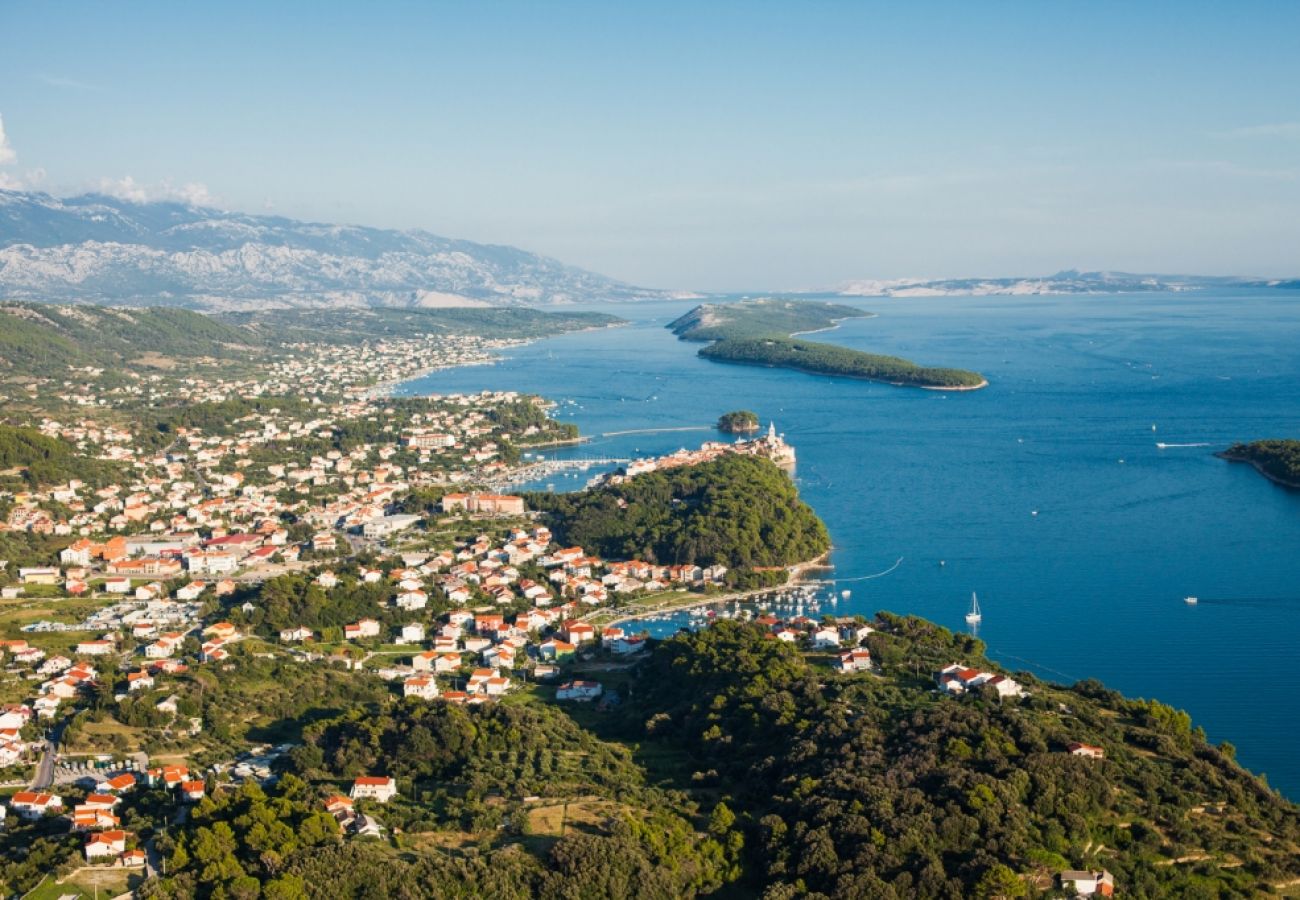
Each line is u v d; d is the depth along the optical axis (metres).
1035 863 198.00
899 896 195.62
